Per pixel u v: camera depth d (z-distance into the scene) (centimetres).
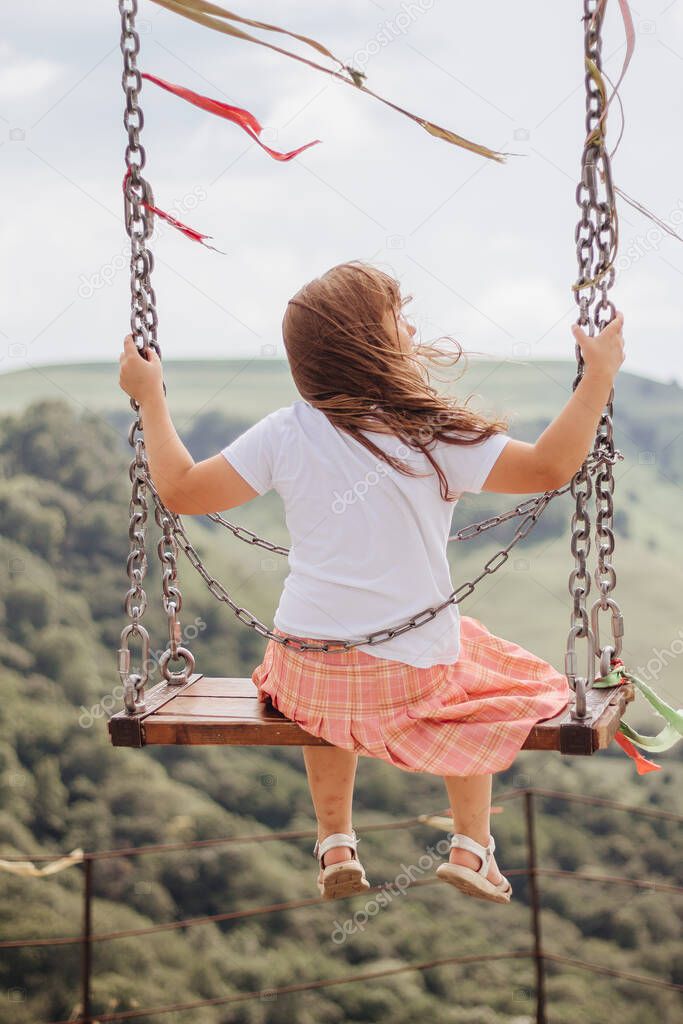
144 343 209
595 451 210
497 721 191
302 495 192
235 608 204
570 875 425
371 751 189
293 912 1443
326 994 1374
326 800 208
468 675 199
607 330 194
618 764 1520
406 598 189
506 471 188
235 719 204
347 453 189
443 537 194
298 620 194
